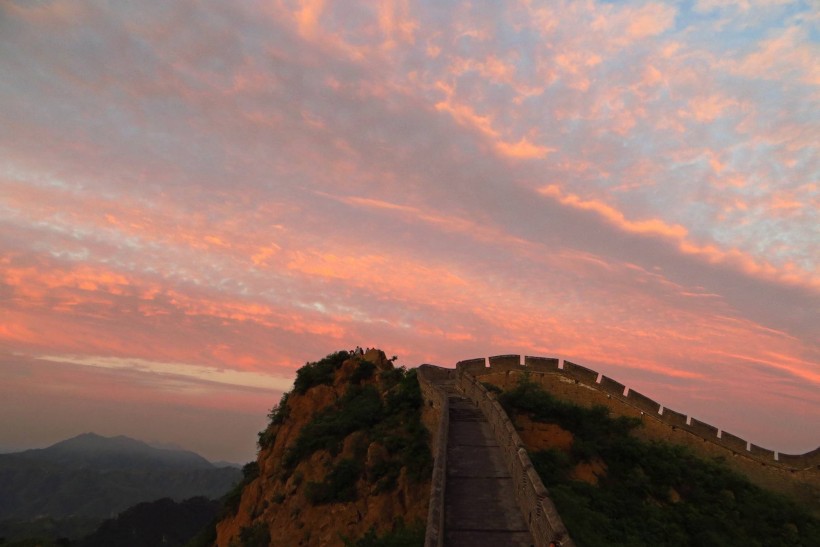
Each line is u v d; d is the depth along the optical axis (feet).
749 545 77.82
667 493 84.17
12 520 530.27
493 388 104.99
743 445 106.93
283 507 100.78
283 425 127.34
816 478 103.86
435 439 83.15
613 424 100.73
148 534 348.38
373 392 115.75
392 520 81.00
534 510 49.70
